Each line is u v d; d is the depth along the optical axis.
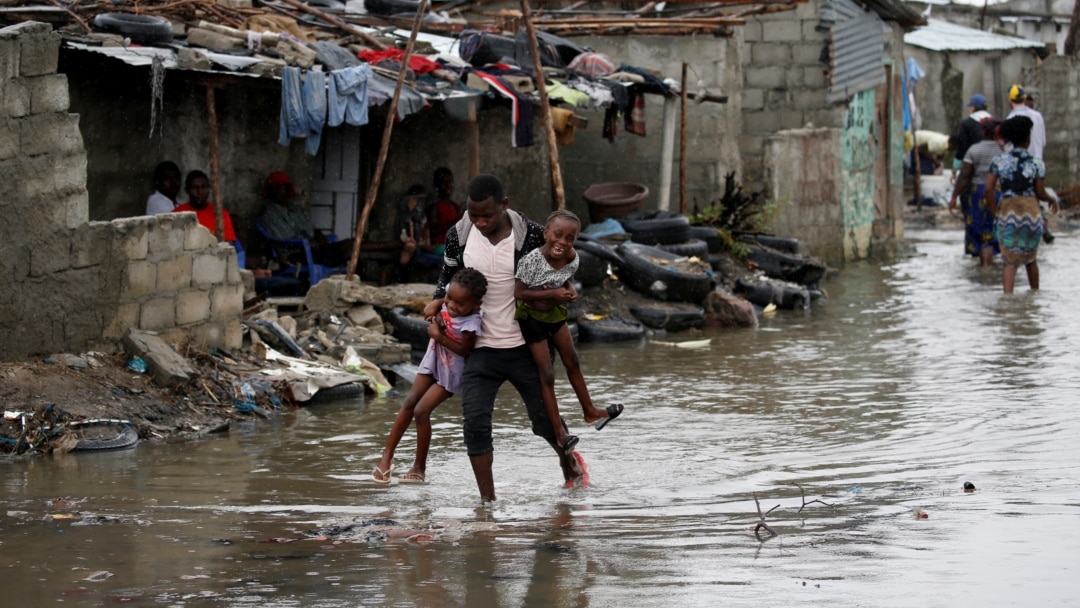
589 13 21.11
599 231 18.27
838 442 9.34
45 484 8.06
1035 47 43.84
